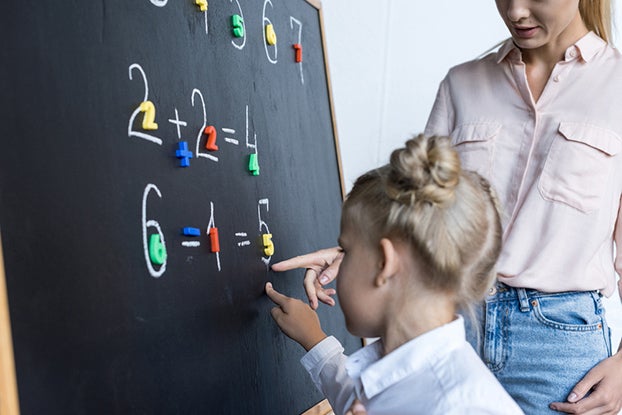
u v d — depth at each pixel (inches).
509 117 48.8
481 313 46.9
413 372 33.5
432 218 32.4
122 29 35.6
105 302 32.2
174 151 39.2
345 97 88.5
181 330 38.2
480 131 49.4
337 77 88.4
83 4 32.9
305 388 53.6
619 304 80.9
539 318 45.0
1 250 26.2
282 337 51.1
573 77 47.1
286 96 57.0
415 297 33.9
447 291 34.0
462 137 50.2
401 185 32.7
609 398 43.9
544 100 47.5
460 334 34.5
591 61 47.1
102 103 33.4
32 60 29.5
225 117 45.8
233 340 43.9
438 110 53.4
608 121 45.9
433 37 85.4
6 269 27.1
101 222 32.5
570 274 45.1
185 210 39.7
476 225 33.3
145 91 36.9
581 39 46.6
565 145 46.2
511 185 48.1
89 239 31.6
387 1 86.6
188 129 40.9
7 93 28.0
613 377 44.0
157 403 35.4
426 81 86.3
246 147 48.5
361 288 34.8
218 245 42.8
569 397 43.7
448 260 32.7
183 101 40.7
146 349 35.0
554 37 45.3
